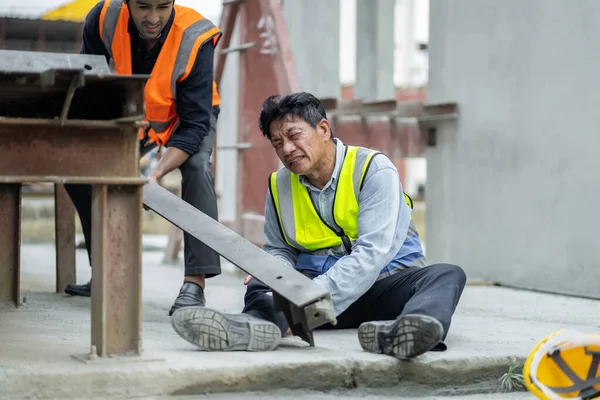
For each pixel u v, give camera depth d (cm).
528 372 423
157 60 675
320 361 485
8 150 432
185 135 672
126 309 467
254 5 1123
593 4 904
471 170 1058
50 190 1927
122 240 463
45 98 468
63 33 1465
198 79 678
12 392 431
